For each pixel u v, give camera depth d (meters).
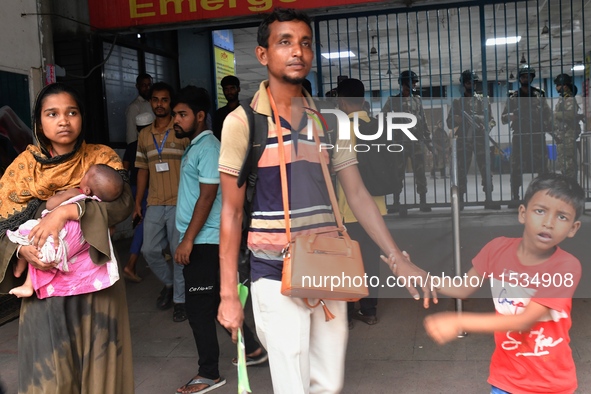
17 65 5.25
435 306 4.45
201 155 3.36
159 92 4.55
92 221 2.43
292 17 2.14
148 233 4.68
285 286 2.04
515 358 2.01
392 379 3.36
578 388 3.09
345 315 2.29
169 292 4.96
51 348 2.42
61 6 7.18
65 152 2.56
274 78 2.17
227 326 2.21
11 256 2.43
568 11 10.55
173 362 3.81
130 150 5.87
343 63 13.52
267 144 2.15
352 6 6.50
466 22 10.98
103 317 2.53
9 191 2.52
